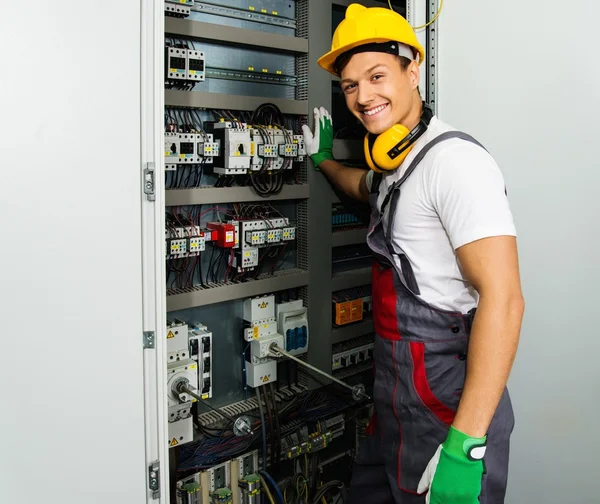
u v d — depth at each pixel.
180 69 1.88
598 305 1.61
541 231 1.70
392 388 1.46
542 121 1.65
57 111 1.24
